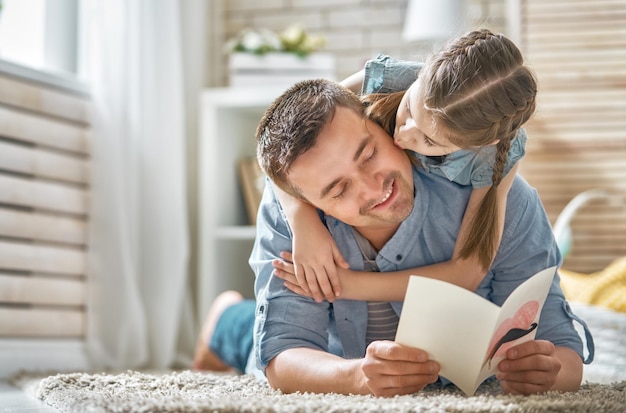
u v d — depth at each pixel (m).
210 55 4.38
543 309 1.91
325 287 1.79
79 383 1.96
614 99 3.72
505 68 1.61
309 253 1.79
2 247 3.00
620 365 2.55
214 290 3.82
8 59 3.02
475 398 1.53
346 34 4.29
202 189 3.85
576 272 3.74
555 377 1.67
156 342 3.52
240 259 4.09
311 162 1.65
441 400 1.50
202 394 1.77
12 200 3.04
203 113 3.87
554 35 3.77
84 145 3.38
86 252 3.36
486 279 1.94
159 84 3.60
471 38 1.64
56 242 3.23
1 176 3.01
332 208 1.71
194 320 3.98
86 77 3.36
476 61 1.59
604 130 3.73
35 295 3.12
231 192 4.02
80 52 3.36
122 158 3.39
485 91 1.59
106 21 3.35
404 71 1.79
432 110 1.60
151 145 3.56
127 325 3.30
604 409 1.51
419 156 1.80
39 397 2.01
